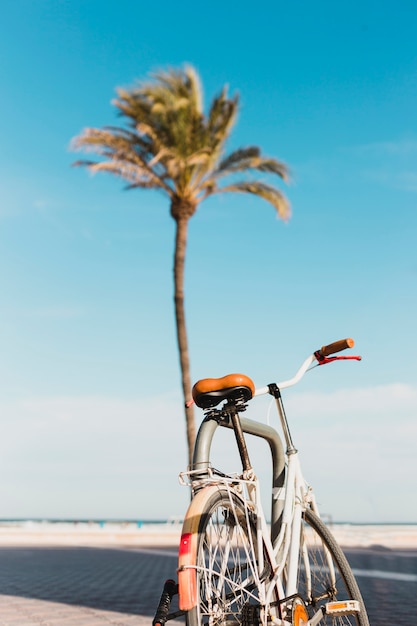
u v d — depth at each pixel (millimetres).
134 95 21984
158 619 2871
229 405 3357
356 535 27641
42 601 8633
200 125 22641
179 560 2893
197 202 23859
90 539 32281
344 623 3639
